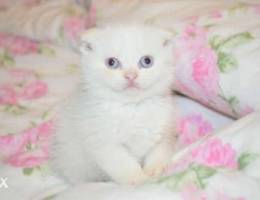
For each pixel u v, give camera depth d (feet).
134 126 1.39
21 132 1.61
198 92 1.51
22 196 1.32
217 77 1.41
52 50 2.17
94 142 1.37
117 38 1.37
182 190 1.02
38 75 1.99
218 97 1.44
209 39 1.49
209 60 1.44
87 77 1.42
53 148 1.49
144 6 1.85
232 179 1.04
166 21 1.68
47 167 1.45
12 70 2.02
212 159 1.16
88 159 1.40
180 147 1.49
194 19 1.63
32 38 2.27
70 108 1.48
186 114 1.61
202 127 1.58
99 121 1.38
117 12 1.93
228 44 1.43
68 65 2.07
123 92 1.36
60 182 1.42
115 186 1.12
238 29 1.48
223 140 1.17
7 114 1.73
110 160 1.35
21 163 1.46
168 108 1.44
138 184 1.13
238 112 1.42
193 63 1.47
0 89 1.89
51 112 1.70
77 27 2.17
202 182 1.03
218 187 1.02
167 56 1.43
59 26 2.22
